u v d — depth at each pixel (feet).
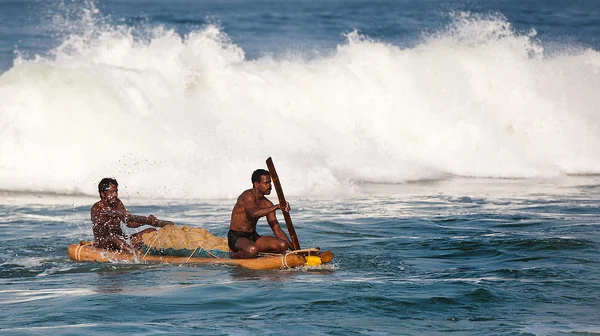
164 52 241.76
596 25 442.91
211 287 108.47
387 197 195.21
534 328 88.33
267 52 318.65
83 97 210.59
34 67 214.69
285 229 155.12
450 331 87.25
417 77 251.60
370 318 92.73
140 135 209.05
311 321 91.30
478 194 199.72
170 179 197.36
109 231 133.18
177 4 578.66
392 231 151.74
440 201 188.96
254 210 126.21
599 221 159.53
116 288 109.19
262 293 104.58
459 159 238.89
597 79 263.08
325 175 205.77
